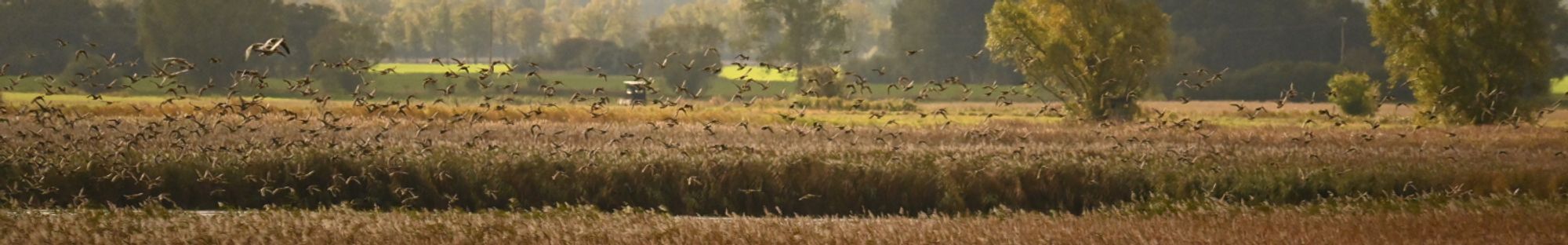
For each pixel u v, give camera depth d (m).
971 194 26.05
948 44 126.81
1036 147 32.97
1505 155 31.47
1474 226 16.44
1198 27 126.56
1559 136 40.41
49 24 113.38
